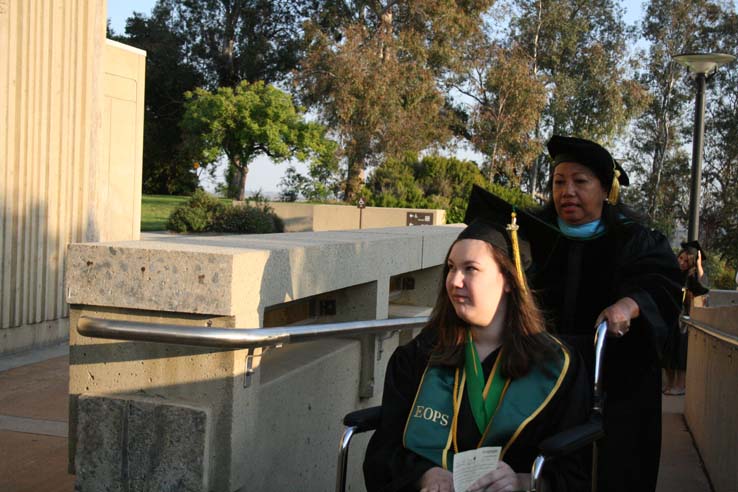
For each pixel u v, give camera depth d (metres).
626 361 3.22
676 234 42.78
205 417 2.89
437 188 29.55
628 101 42.41
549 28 44.31
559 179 3.33
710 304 10.38
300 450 3.63
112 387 3.05
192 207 29.70
